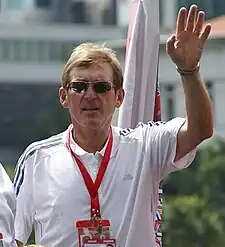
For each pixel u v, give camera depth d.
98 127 8.44
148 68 9.88
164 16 90.56
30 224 8.69
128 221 8.42
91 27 135.12
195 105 8.38
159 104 9.98
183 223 52.03
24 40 136.25
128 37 10.04
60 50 136.25
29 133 137.25
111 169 8.55
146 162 8.58
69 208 8.45
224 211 66.81
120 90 8.66
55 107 136.25
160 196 8.96
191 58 8.34
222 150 69.56
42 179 8.62
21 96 138.12
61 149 8.69
